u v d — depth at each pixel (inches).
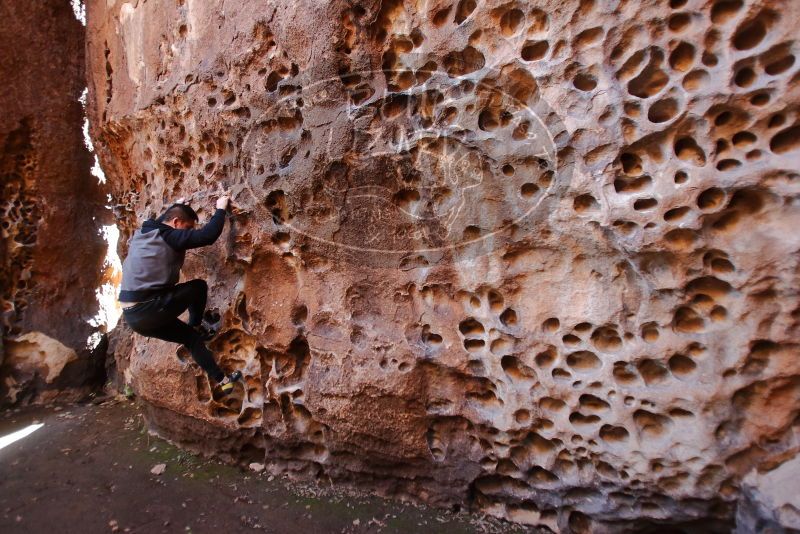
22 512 94.5
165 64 112.7
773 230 62.4
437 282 85.3
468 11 75.3
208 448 113.9
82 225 169.6
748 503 67.1
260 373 103.9
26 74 152.7
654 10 62.8
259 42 91.5
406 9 79.0
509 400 82.4
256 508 94.6
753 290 64.1
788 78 58.1
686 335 69.6
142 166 128.0
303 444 103.1
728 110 61.9
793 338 62.7
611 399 74.8
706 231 65.5
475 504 91.5
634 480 74.9
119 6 130.6
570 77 68.9
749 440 67.9
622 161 68.9
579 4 66.4
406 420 90.3
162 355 114.0
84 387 164.2
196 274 109.9
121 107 129.1
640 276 70.9
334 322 94.0
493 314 81.9
